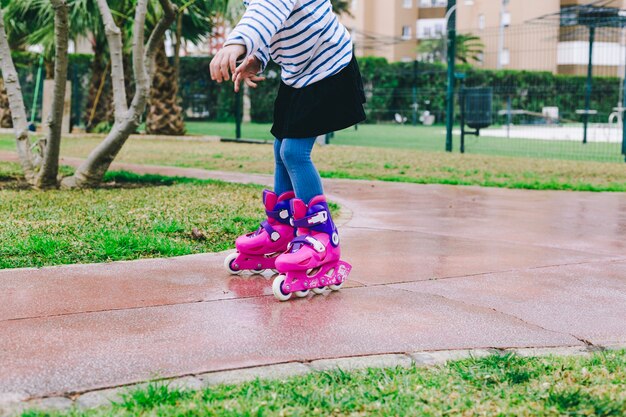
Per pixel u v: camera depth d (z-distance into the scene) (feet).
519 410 6.34
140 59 21.13
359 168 31.91
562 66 146.41
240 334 8.39
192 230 14.66
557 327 9.08
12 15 52.95
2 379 6.85
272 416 6.08
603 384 6.99
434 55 155.84
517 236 15.60
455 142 58.39
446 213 18.85
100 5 21.30
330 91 9.96
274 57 10.15
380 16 161.58
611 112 109.70
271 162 34.06
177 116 57.11
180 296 10.01
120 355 7.58
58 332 8.31
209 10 49.60
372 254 13.34
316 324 8.87
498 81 109.60
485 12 152.66
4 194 19.76
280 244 11.19
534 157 40.96
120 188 22.07
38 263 11.82
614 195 23.57
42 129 57.06
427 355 7.85
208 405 6.23
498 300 10.27
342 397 6.50
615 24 57.57
